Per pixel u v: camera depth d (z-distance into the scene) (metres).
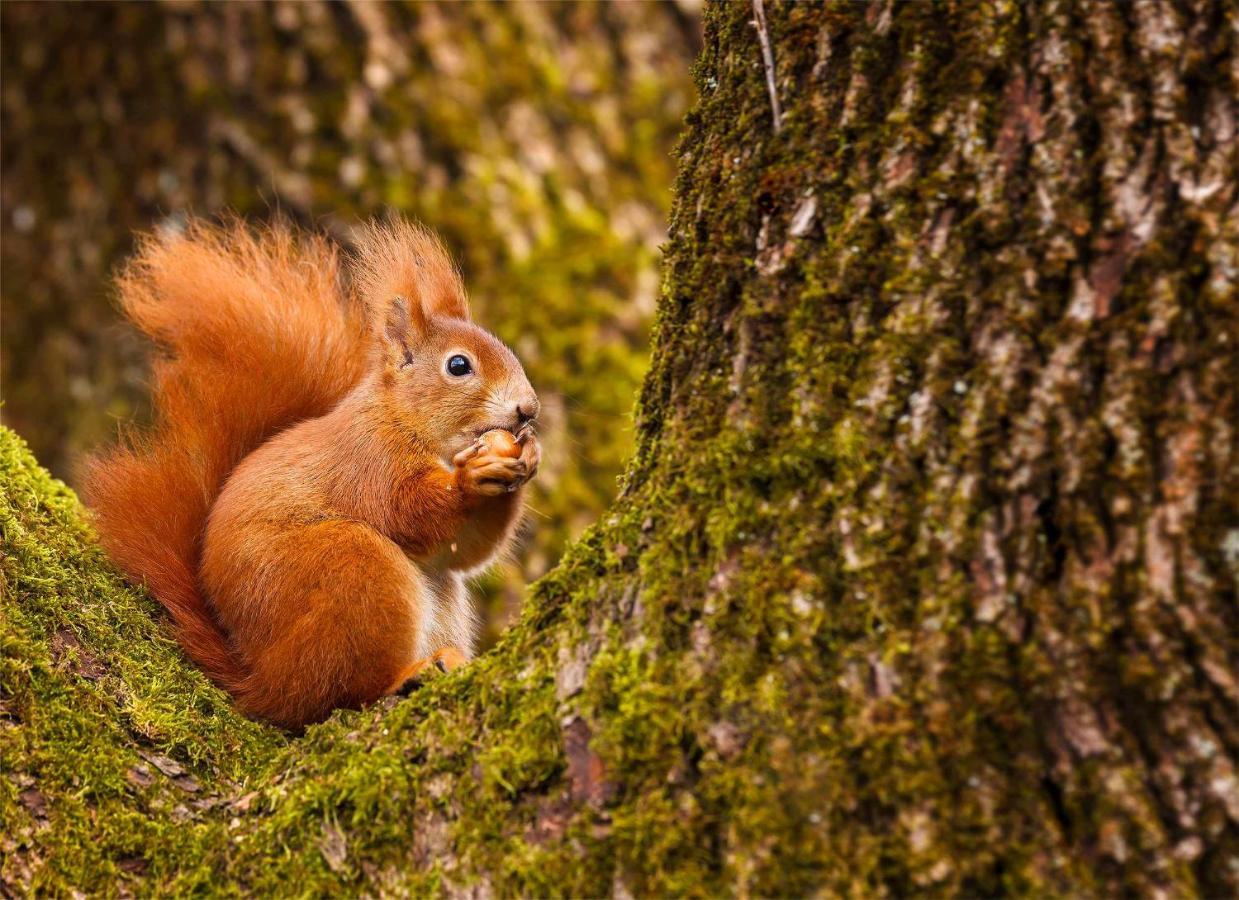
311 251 5.44
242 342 5.39
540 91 5.82
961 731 5.14
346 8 5.79
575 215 5.80
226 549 5.32
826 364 5.17
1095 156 5.15
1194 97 5.14
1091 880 5.12
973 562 5.14
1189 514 5.13
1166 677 5.13
